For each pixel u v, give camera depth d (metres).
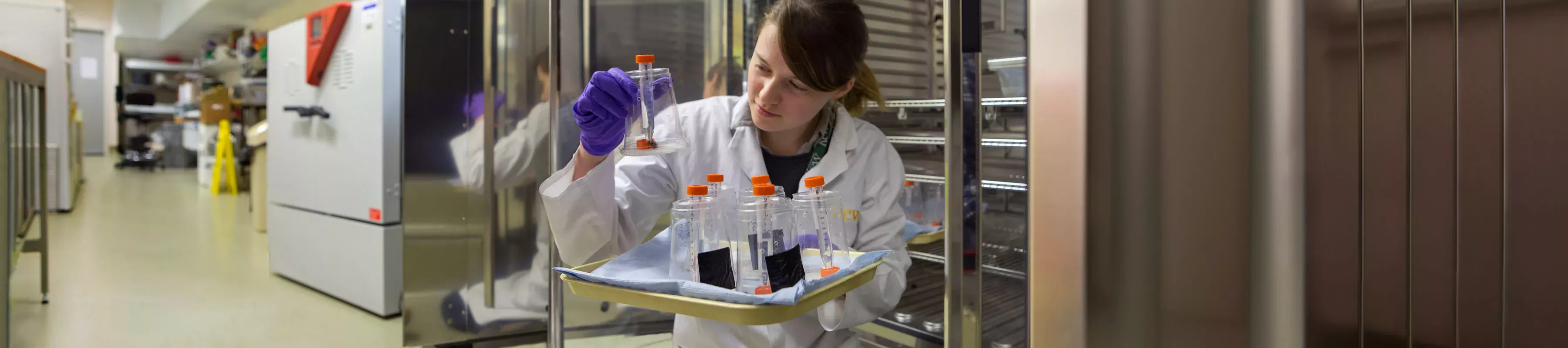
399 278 3.24
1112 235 0.73
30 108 3.79
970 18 0.87
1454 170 0.80
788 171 1.51
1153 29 0.73
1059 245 0.76
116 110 15.05
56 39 6.30
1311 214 0.75
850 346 1.48
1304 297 0.75
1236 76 0.74
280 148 3.99
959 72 0.87
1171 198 0.73
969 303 0.89
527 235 2.48
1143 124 0.73
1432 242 0.80
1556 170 0.83
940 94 1.95
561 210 1.25
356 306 3.40
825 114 1.51
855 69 1.27
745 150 1.46
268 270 4.20
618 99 1.11
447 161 2.72
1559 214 0.83
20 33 6.14
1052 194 0.76
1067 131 0.74
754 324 0.93
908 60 1.99
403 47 2.74
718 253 1.05
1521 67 0.81
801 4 1.18
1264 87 0.74
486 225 2.46
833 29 1.19
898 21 1.99
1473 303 0.82
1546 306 0.84
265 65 7.41
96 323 3.10
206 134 8.70
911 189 2.03
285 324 3.12
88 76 14.62
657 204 1.49
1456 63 0.79
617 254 1.39
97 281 3.84
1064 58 0.74
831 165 1.46
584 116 1.15
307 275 3.75
